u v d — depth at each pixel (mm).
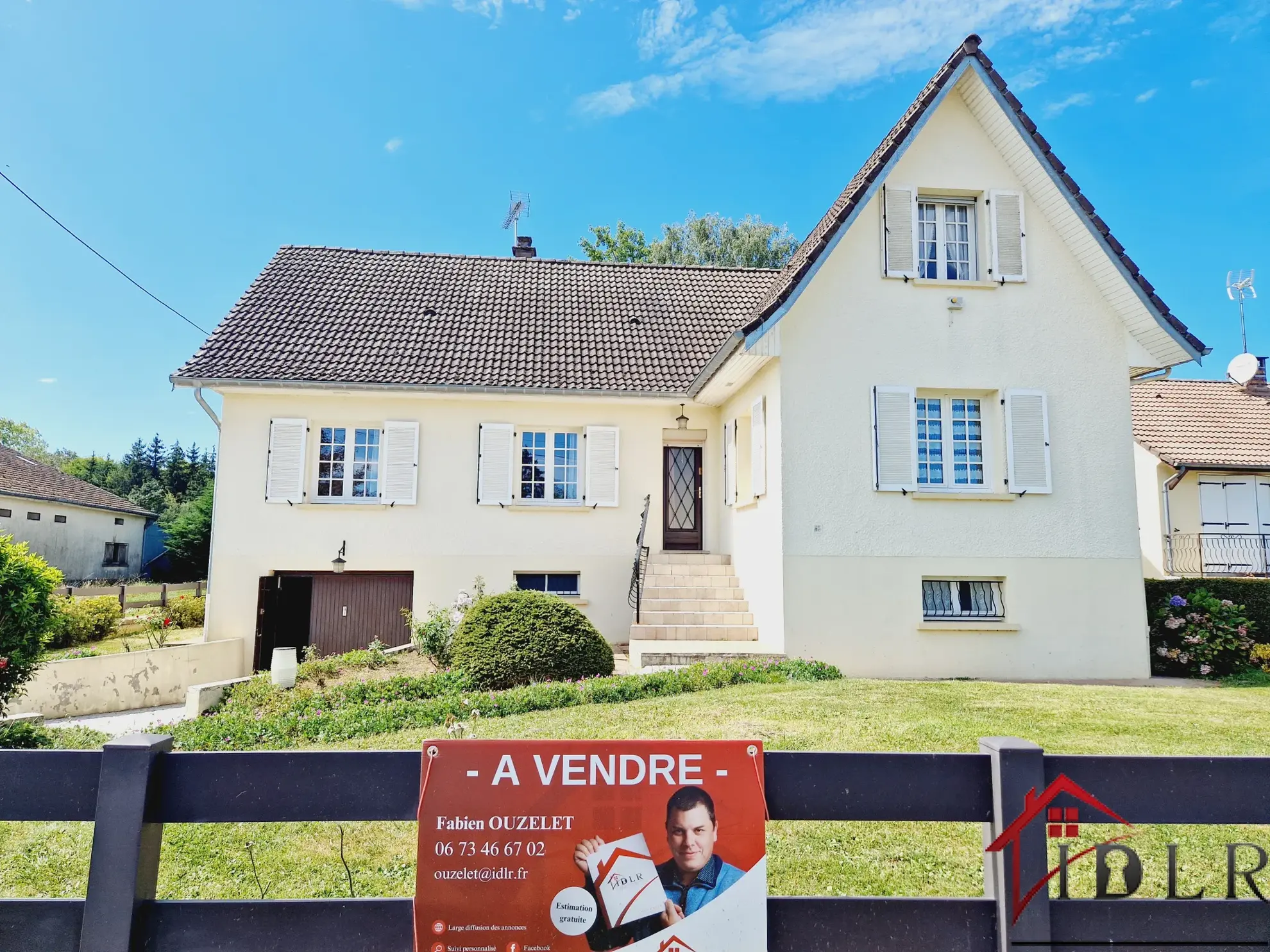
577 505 15055
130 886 2543
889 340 12039
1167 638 12594
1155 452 18156
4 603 8398
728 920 2605
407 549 14742
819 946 2682
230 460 14547
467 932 2582
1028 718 7641
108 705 12078
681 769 2676
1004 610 11883
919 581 11719
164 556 38562
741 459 14273
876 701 8375
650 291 18453
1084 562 11969
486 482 14938
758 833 2650
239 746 7801
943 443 12234
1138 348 12398
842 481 11750
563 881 2613
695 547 15531
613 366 15453
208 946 2607
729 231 37031
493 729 7492
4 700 8547
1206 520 18250
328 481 14945
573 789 2648
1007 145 12219
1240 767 2768
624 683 9195
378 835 5285
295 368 14422
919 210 12594
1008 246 12305
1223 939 2754
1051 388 12211
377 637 14711
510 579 14867
